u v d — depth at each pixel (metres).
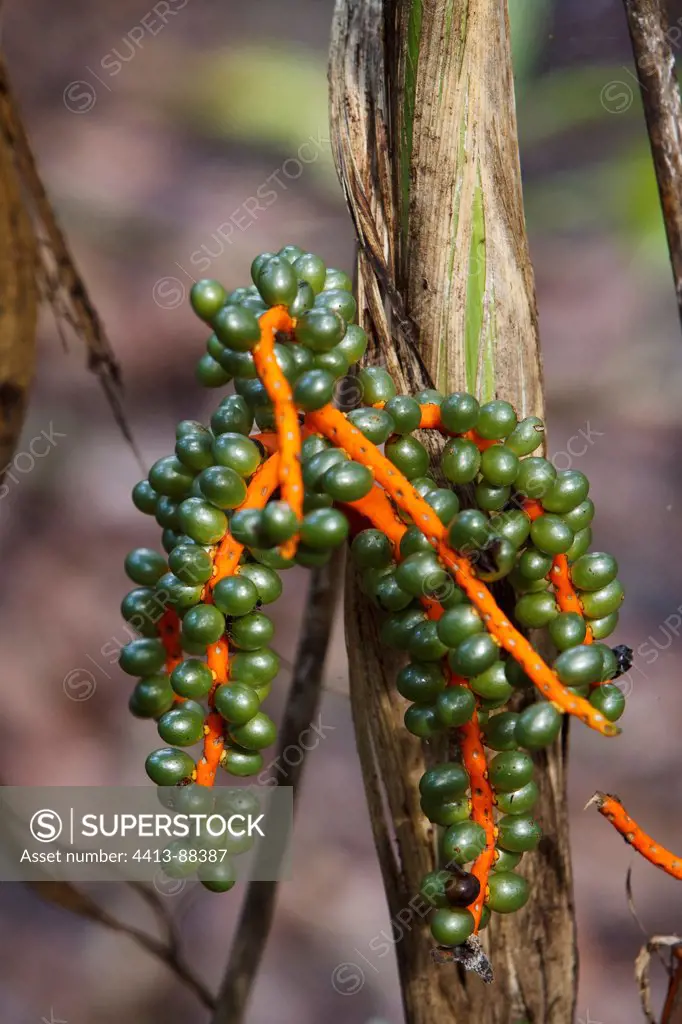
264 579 0.94
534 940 1.00
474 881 0.93
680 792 1.94
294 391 0.92
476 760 0.94
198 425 0.96
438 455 0.98
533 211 2.80
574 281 2.73
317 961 1.74
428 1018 1.00
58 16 3.43
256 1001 1.68
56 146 3.05
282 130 2.94
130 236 2.82
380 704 0.99
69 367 2.55
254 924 1.10
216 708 0.94
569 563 0.95
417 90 0.98
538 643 0.99
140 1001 1.69
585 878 1.86
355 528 0.96
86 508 2.38
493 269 0.98
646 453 2.45
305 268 0.94
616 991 1.67
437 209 0.98
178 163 3.00
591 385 2.58
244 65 3.05
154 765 0.93
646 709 2.06
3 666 2.10
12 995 1.69
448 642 0.92
